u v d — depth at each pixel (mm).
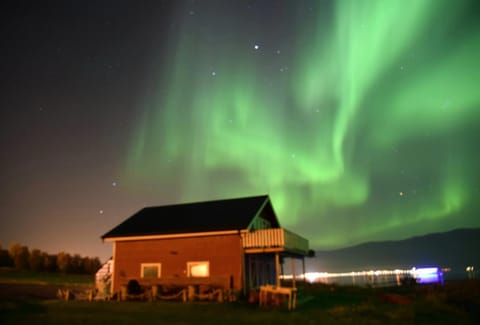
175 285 21250
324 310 17031
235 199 27703
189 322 13586
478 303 20797
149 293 21000
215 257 22141
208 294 19906
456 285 31000
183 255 22828
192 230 22781
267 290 18312
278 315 15297
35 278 47656
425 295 25125
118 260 24172
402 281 42250
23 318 14086
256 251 21609
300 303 19391
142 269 23469
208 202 28281
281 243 21078
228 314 15531
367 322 13875
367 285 35531
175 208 28359
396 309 17391
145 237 23625
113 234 24703
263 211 27578
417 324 13961
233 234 22156
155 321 13734
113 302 20141
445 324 14258
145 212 28625
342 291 28094
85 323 13227
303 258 29875
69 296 22781
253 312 16156
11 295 23359
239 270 21469
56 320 13727
